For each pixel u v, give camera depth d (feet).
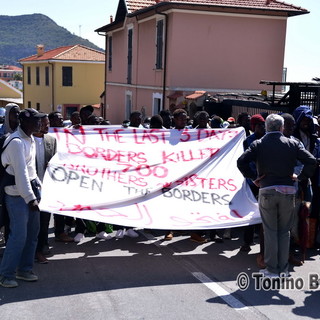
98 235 23.91
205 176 23.62
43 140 21.01
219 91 61.98
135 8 72.95
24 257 18.19
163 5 58.85
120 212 21.06
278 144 18.75
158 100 66.49
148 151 23.90
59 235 23.17
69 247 22.52
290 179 18.89
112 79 88.79
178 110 25.36
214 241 23.84
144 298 17.06
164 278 18.94
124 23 78.23
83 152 22.80
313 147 22.52
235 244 23.50
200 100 55.77
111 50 88.94
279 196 18.63
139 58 72.90
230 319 15.56
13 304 16.35
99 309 16.14
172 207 22.00
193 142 24.72
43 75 133.59
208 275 19.34
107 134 23.77
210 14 60.18
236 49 61.77
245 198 22.94
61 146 22.82
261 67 62.80
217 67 61.57
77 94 127.54
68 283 18.24
